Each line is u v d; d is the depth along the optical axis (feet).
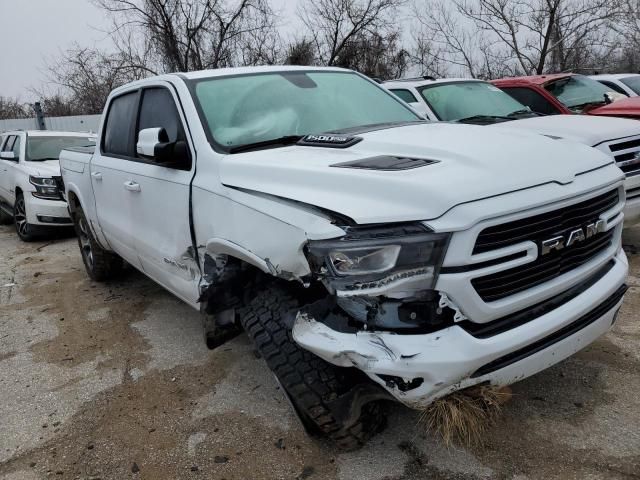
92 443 9.89
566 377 10.46
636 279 15.17
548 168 8.13
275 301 8.74
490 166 7.81
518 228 7.39
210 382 11.64
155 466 9.12
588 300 8.30
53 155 30.73
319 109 12.08
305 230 7.66
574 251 8.23
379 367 7.12
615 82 33.04
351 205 7.52
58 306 17.44
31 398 11.67
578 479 7.93
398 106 13.34
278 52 71.82
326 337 7.49
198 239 10.52
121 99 15.15
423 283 7.09
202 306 9.76
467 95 23.18
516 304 7.50
